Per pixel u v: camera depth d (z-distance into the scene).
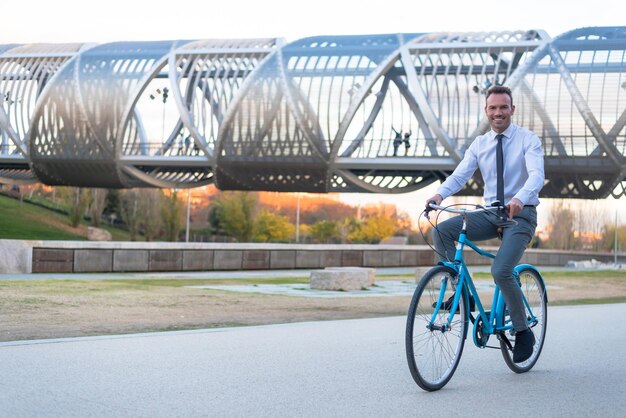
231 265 30.89
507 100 5.54
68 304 12.16
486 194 5.75
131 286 17.44
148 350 6.56
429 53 48.50
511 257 5.42
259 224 80.06
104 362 5.84
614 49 44.69
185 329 9.38
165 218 74.44
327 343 7.34
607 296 19.38
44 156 56.16
